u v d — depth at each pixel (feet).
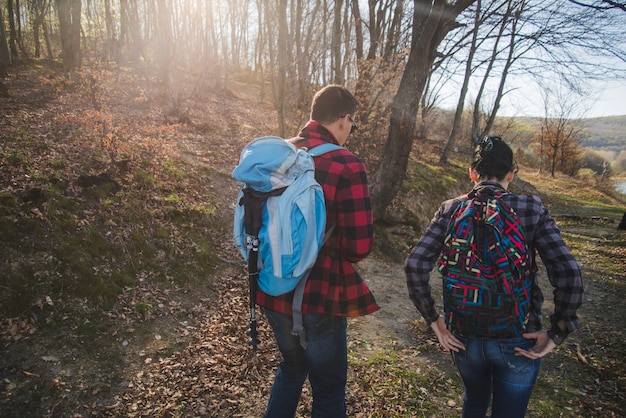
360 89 33.99
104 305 12.23
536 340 5.72
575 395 10.82
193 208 18.51
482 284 5.58
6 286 11.14
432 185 36.81
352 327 14.19
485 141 6.43
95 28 70.38
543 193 69.46
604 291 20.56
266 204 5.56
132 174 18.80
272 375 10.73
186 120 35.12
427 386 10.79
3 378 9.24
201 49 76.02
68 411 8.89
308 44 34.83
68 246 13.09
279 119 28.43
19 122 23.00
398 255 24.00
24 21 85.40
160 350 11.37
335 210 5.67
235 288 15.57
